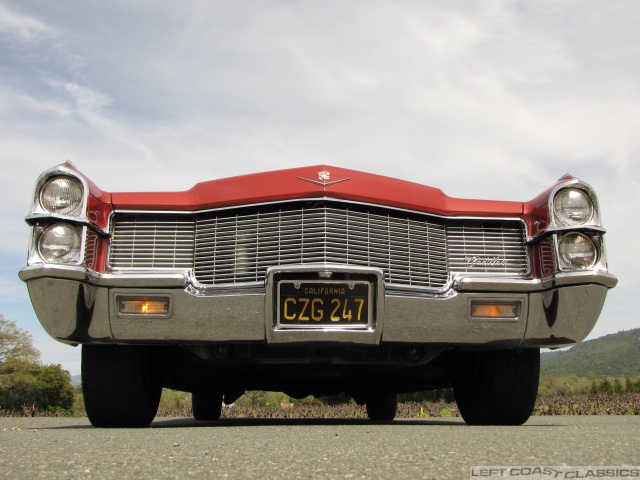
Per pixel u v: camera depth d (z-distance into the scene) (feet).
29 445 8.21
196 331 12.10
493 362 13.47
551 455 6.63
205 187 12.95
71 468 6.12
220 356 12.60
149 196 12.92
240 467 6.12
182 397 44.86
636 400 35.53
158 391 13.75
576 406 31.71
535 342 12.62
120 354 12.51
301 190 12.23
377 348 12.67
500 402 13.47
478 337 12.52
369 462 6.33
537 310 12.66
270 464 6.29
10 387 103.40
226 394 17.78
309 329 11.77
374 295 12.03
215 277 12.54
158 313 12.14
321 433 9.68
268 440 8.58
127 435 9.78
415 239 12.85
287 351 12.46
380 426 11.78
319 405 42.42
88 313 12.02
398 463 6.24
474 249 13.25
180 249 12.83
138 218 12.92
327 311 11.89
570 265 12.37
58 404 105.81
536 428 11.02
